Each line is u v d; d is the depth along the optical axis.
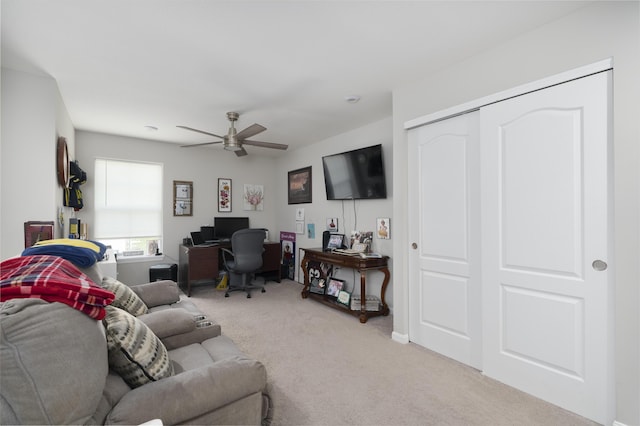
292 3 1.72
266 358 2.52
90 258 1.47
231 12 1.79
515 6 1.75
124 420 0.98
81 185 4.30
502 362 2.15
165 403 1.05
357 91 2.95
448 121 2.52
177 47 2.16
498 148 2.16
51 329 0.86
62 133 3.03
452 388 2.08
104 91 2.89
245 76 2.62
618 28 1.64
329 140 4.68
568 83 1.83
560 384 1.87
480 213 2.30
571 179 1.83
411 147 2.82
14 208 2.38
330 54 2.28
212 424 1.16
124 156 4.61
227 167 5.59
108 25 1.89
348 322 3.39
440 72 2.53
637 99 1.58
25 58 2.25
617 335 1.64
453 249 2.49
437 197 2.61
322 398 1.97
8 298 0.88
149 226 4.87
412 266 2.83
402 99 2.83
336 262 3.79
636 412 1.58
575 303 1.82
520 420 1.76
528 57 2.00
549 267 1.91
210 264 4.70
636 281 1.58
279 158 6.00
